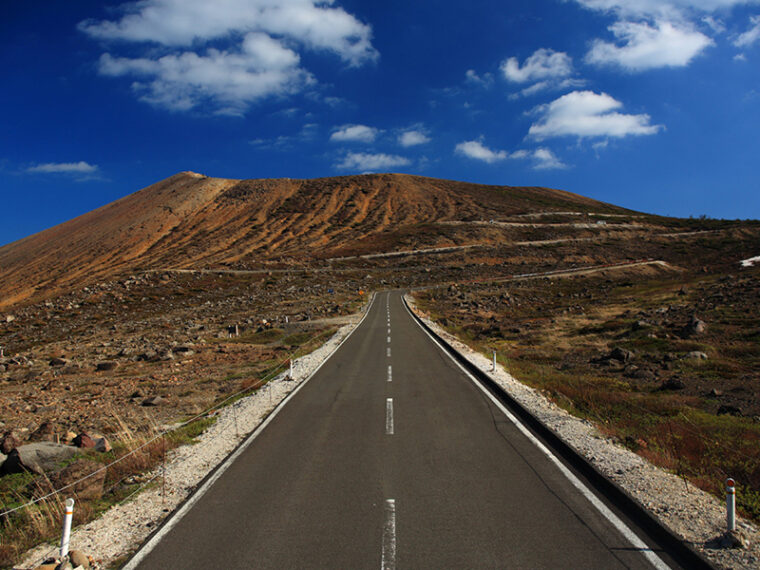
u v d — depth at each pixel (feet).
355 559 13.46
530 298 169.17
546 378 47.21
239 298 178.60
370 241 335.26
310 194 494.18
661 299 121.80
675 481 18.48
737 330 74.23
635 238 334.24
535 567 12.78
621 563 12.94
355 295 184.55
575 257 283.79
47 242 449.89
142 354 78.79
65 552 14.28
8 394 55.11
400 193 497.46
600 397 40.63
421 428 27.48
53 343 119.55
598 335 86.38
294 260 282.77
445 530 15.07
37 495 19.12
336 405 34.35
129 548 14.93
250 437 27.20
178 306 170.71
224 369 61.98
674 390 49.42
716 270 207.82
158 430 31.71
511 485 18.72
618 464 20.20
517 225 373.81
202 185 530.27
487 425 27.81
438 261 278.67
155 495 19.16
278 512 16.94
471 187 553.23
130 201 541.34
